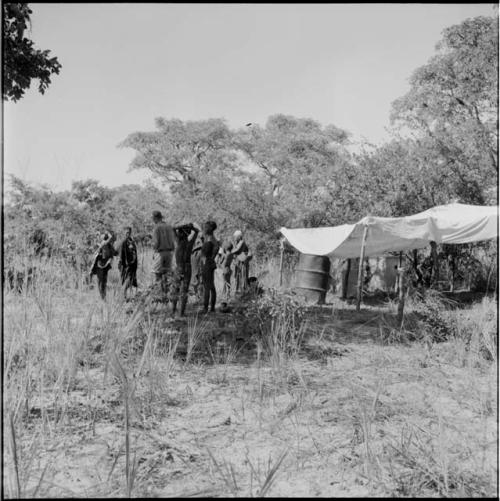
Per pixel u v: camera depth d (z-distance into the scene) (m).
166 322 8.27
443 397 4.95
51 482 3.10
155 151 54.81
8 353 4.90
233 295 10.84
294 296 8.05
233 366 6.17
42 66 8.31
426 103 22.36
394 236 13.02
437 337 7.70
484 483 3.20
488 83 21.16
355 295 15.36
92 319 6.80
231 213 26.22
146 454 3.66
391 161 19.05
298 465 3.50
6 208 6.61
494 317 7.91
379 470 3.41
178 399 4.93
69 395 4.88
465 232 12.84
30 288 6.22
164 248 10.03
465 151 20.33
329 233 13.62
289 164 49.25
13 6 7.55
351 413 4.47
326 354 6.76
